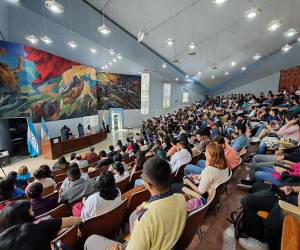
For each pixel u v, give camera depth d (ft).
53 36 29.84
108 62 47.11
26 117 28.91
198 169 10.59
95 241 5.24
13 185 9.89
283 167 8.39
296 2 26.20
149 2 23.29
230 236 6.52
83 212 6.42
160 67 43.27
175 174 10.16
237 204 8.36
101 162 15.49
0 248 3.41
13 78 26.94
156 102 60.75
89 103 44.14
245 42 37.17
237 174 11.66
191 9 24.80
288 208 5.06
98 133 41.22
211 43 35.14
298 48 46.57
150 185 3.79
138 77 56.13
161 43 34.12
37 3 19.86
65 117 36.55
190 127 27.71
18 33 26.81
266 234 5.54
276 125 16.53
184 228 4.00
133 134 48.42
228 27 30.17
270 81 53.26
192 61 43.93
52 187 11.10
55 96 33.91
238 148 13.19
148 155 15.33
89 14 24.70
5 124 28.78
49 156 28.84
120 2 23.67
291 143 11.09
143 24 27.86
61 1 20.85
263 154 12.16
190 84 60.39
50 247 3.92
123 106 54.49
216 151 7.16
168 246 3.48
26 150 31.17
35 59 29.68
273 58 51.80
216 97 60.85
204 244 6.23
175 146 15.02
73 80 38.34
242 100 39.60
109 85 51.37
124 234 7.16
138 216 3.73
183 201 3.99
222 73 56.39
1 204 7.88
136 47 33.83
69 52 36.35
